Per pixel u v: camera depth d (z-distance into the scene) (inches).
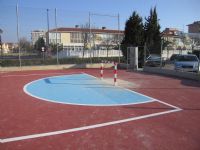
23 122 293.9
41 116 319.0
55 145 226.1
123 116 319.0
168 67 874.8
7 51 1042.7
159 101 409.7
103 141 234.8
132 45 1129.4
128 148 219.1
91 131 262.7
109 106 374.9
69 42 2192.4
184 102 402.0
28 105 380.8
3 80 687.7
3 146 225.8
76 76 772.6
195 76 674.8
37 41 1494.8
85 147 221.3
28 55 1123.3
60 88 544.7
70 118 309.6
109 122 293.3
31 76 781.3
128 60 1011.3
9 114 329.1
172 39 1678.2
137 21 1179.3
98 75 794.2
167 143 230.1
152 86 568.1
